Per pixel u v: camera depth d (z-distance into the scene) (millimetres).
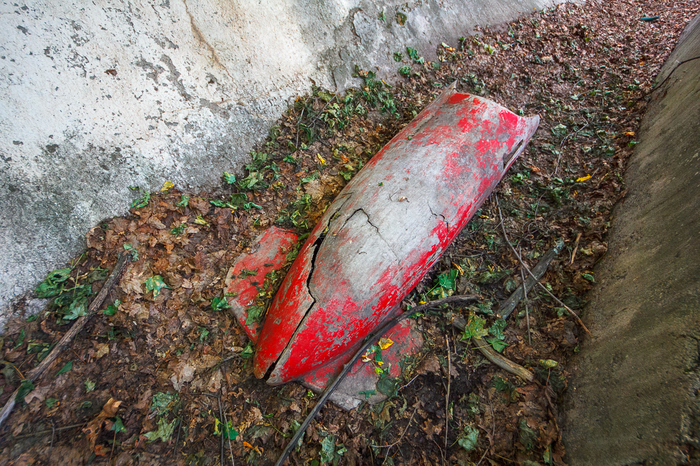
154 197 1520
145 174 1522
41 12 1392
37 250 1301
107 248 1390
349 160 1840
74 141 1407
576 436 1201
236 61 1824
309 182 1727
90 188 1415
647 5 3512
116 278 1349
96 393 1226
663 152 1530
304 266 1255
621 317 1260
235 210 1609
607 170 1796
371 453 1255
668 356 1037
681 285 1102
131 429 1203
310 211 1650
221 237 1530
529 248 1645
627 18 3283
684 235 1179
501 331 1450
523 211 1762
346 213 1282
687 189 1271
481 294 1543
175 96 1640
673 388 986
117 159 1478
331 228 1277
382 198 1268
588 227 1624
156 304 1357
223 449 1212
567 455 1200
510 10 2961
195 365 1301
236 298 1392
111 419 1192
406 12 2449
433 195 1287
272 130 1847
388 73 2281
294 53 2006
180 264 1435
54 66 1397
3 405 1138
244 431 1242
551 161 1955
